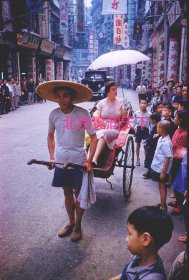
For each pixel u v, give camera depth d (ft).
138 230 4.85
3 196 16.34
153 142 18.28
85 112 11.07
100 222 13.39
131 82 144.77
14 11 57.57
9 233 12.50
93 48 205.05
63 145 11.34
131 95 97.55
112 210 14.60
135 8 135.64
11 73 66.49
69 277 9.84
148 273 4.84
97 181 18.66
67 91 10.68
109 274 9.99
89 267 10.32
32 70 80.38
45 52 89.51
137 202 15.57
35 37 72.64
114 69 188.34
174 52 63.26
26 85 73.72
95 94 77.61
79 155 11.36
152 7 89.45
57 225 13.16
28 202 15.56
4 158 23.89
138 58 19.13
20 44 66.90
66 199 12.12
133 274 4.97
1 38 58.75
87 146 15.48
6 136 32.76
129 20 136.87
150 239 4.79
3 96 52.90
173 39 63.10
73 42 150.10
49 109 61.00
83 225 13.14
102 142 13.87
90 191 11.46
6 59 65.05
